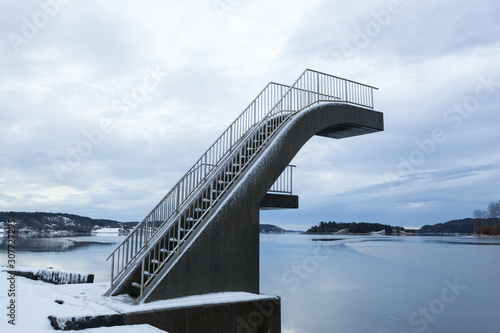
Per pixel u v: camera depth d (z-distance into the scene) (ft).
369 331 45.85
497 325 47.78
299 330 46.60
